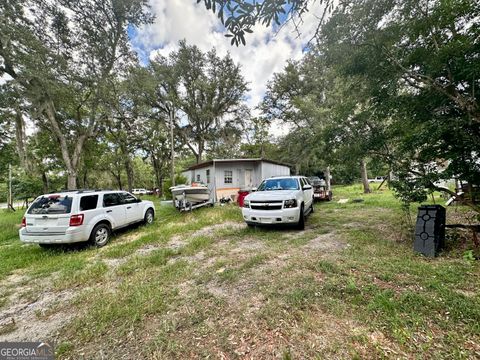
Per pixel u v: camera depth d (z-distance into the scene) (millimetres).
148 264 4043
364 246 4234
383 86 4270
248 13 1797
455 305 2176
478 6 3090
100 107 13844
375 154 4906
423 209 3797
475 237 3816
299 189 6527
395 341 1829
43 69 9164
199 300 2697
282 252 4223
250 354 1816
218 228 6816
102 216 5727
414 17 3621
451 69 3484
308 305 2396
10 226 9094
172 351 1905
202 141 23688
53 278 3756
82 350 2012
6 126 12117
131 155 22688
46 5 9992
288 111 18203
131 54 13500
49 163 18328
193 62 21828
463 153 3744
